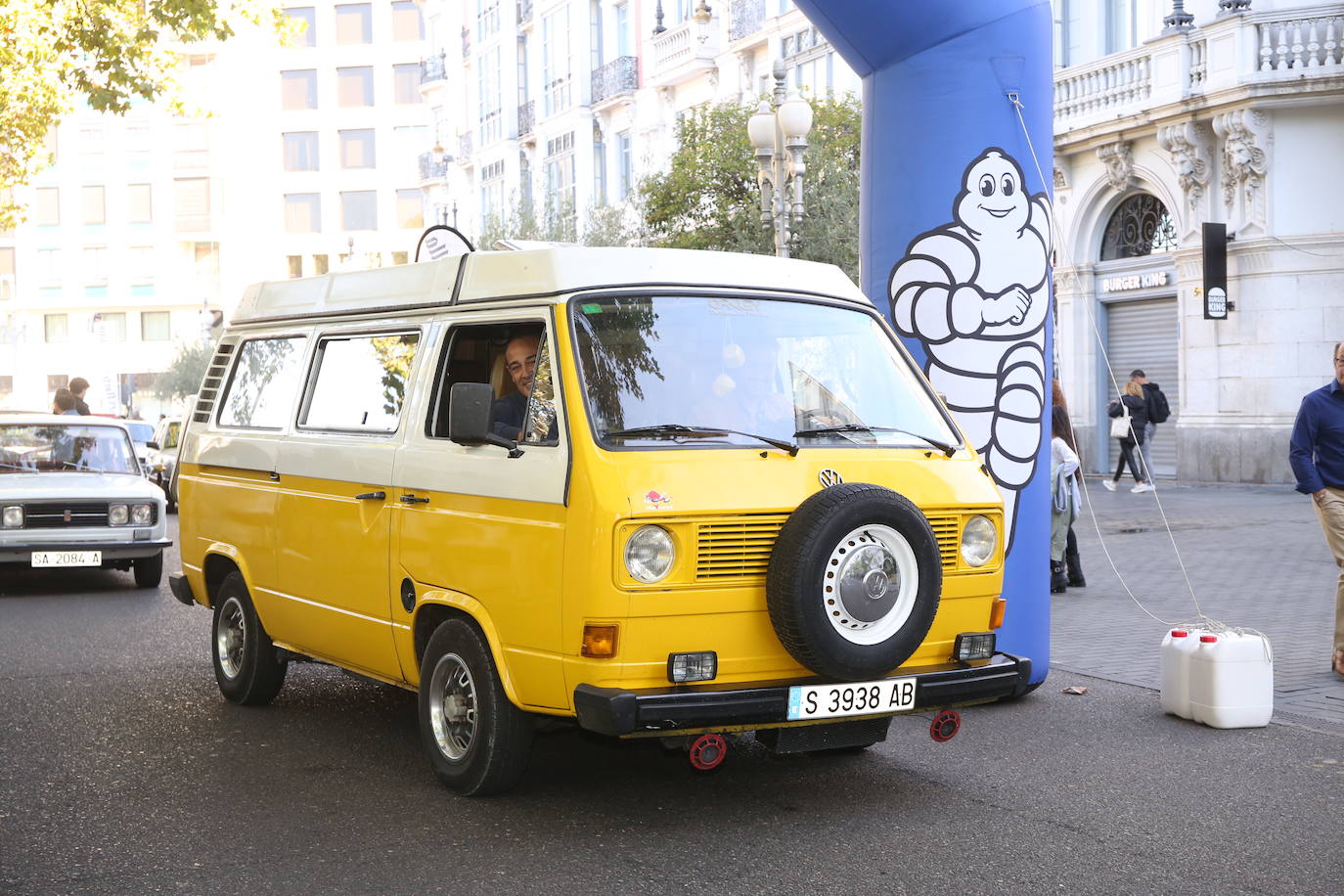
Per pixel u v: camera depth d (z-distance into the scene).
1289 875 5.21
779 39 34.81
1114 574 14.07
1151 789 6.40
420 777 6.69
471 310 6.48
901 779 6.61
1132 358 27.77
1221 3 24.41
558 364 5.83
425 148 80.94
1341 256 24.14
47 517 14.15
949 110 8.48
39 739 7.57
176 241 79.44
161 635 11.40
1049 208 8.73
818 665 5.50
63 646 10.84
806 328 6.44
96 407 60.03
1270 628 10.63
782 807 6.14
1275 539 16.70
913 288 8.59
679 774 6.71
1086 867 5.31
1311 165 24.23
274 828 5.89
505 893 5.06
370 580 6.81
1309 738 7.37
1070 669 9.27
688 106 39.28
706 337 6.15
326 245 81.50
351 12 80.88
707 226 27.50
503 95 50.22
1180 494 23.48
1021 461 8.52
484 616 5.94
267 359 8.34
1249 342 24.84
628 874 5.24
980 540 6.20
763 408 6.06
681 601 5.46
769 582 5.52
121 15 19.80
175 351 71.50
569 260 6.12
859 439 6.18
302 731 7.73
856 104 28.02
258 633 8.23
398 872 5.30
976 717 7.96
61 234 79.50
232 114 79.62
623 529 5.39
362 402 7.16
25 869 5.39
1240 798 6.25
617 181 43.22
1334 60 23.58
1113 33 27.27
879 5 8.38
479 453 6.11
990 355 8.52
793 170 17.78
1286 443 24.44
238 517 8.24
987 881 5.15
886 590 5.59
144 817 6.07
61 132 79.19
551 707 5.64
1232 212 24.89
